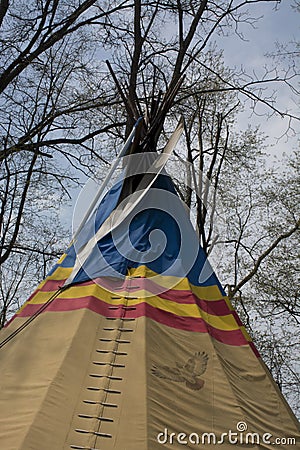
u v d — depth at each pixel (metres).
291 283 14.43
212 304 6.35
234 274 14.50
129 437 4.38
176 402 4.80
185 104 13.58
